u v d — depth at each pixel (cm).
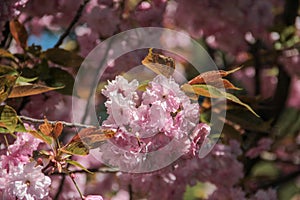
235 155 169
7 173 128
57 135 128
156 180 162
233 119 155
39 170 127
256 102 158
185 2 189
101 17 167
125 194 189
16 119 128
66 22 177
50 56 153
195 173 166
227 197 172
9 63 160
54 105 159
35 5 172
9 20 152
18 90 135
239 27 193
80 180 174
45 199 128
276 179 190
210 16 191
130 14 170
